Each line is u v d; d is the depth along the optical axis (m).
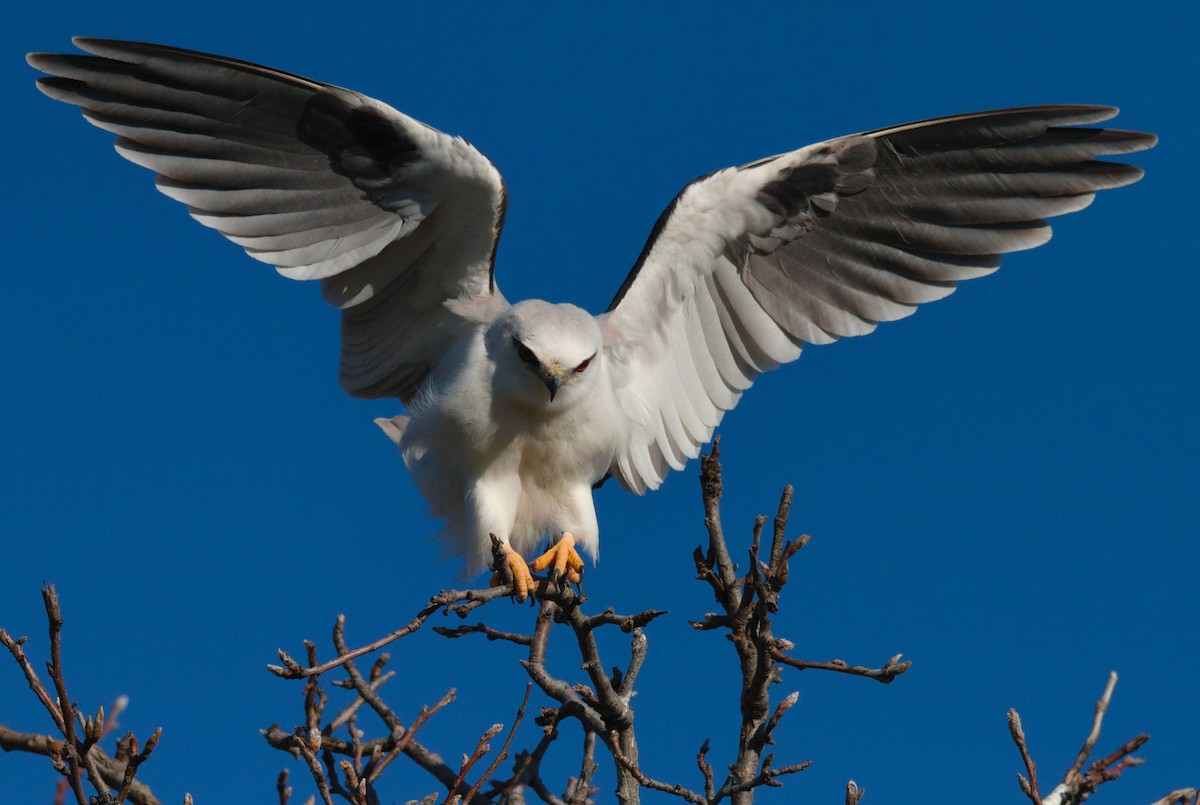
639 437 11.58
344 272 10.80
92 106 9.92
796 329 11.98
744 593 8.27
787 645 8.11
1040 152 11.23
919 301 11.81
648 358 11.73
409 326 11.16
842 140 11.38
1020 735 7.43
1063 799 7.51
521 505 10.66
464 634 9.62
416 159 10.26
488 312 10.76
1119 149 11.04
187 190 10.23
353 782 7.88
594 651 8.67
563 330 10.09
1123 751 7.51
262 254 10.36
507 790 9.99
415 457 10.52
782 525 8.18
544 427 10.27
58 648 7.37
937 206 11.67
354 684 10.56
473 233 10.55
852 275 11.94
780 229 11.69
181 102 10.16
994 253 11.55
